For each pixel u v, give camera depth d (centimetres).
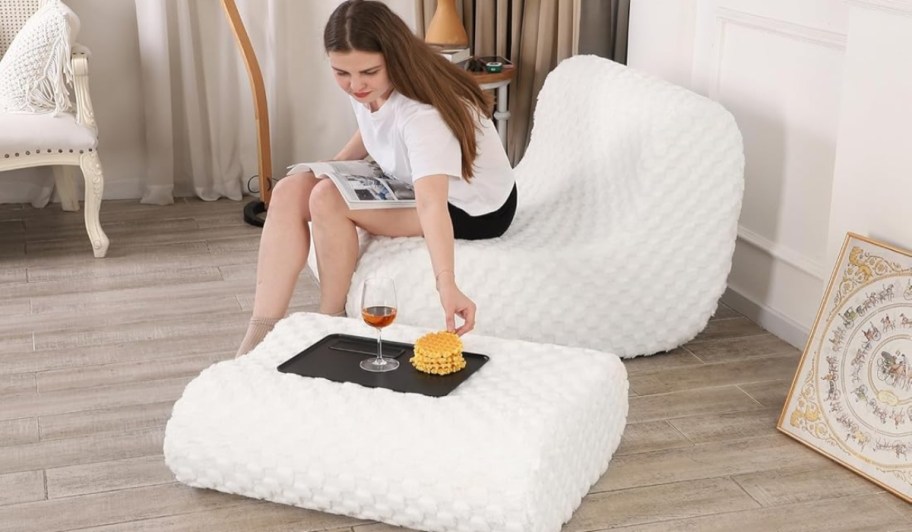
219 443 212
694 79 334
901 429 223
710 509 215
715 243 281
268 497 212
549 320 275
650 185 280
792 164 292
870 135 240
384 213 269
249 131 431
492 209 278
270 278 266
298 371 221
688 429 248
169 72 413
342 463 204
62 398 263
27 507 216
